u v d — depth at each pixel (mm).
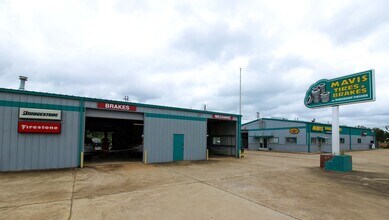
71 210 6426
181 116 19562
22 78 16125
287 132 37031
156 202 7266
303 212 6609
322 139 36812
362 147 50344
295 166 17359
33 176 11211
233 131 25000
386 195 8867
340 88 16500
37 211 6316
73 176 11328
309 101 18797
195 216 6098
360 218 6250
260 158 23562
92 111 15336
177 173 12766
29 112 12914
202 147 20891
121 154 23266
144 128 17250
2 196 7738
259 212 6508
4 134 12312
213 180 10961
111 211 6387
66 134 13992
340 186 10422
